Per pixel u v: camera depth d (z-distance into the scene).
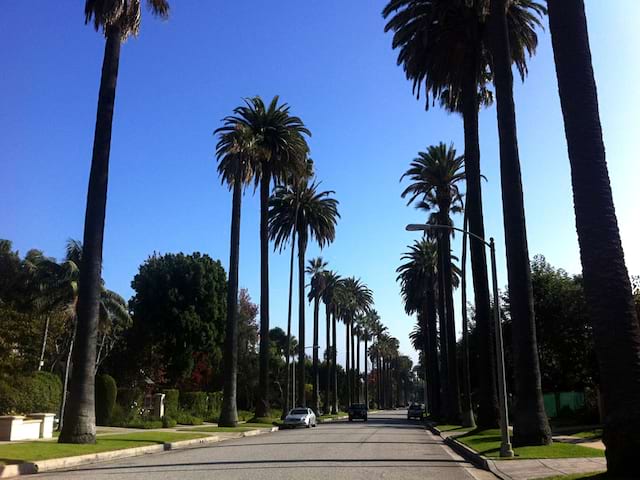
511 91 23.45
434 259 67.75
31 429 25.30
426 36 29.58
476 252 29.33
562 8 13.88
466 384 39.41
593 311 12.46
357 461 18.61
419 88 32.34
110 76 25.23
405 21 30.94
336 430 39.84
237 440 30.20
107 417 38.97
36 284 37.41
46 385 35.25
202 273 62.62
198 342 61.81
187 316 60.62
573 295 41.81
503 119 23.20
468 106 30.28
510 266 22.25
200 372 65.06
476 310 29.41
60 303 37.03
